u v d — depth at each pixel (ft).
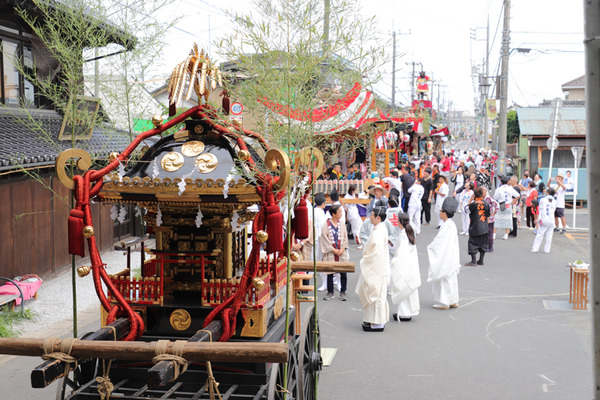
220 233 17.16
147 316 16.94
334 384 24.86
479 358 28.32
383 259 32.37
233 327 15.75
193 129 17.78
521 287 43.93
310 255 40.04
